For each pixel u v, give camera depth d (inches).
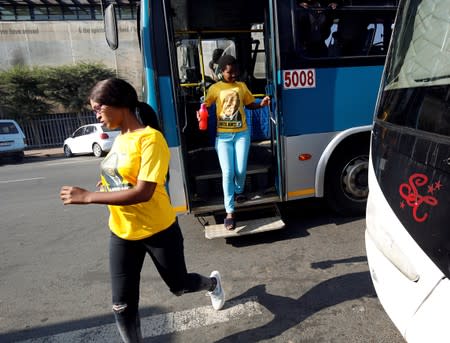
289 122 148.9
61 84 807.7
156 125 79.8
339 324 97.3
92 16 877.2
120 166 73.4
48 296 125.3
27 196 280.1
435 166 58.7
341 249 140.2
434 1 73.4
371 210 80.8
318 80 149.2
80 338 101.0
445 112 60.0
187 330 100.3
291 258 135.9
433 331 58.3
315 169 156.7
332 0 145.3
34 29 848.3
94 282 133.1
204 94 196.1
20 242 179.0
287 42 143.2
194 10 175.5
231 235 144.5
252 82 213.6
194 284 93.4
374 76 155.4
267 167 162.9
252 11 179.6
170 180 144.2
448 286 55.7
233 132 143.6
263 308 107.0
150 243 81.7
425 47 72.7
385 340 90.1
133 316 83.7
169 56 136.6
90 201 70.6
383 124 79.7
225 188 146.6
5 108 778.8
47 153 674.8
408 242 64.9
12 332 106.1
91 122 840.3
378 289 78.0
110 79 74.2
